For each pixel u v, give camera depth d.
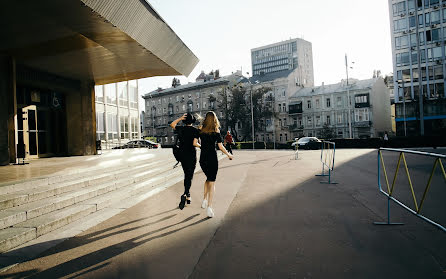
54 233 4.19
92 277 2.82
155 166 10.77
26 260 3.26
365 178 9.02
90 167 8.53
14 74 10.94
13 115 10.69
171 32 10.29
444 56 45.78
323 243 3.58
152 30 9.30
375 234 3.87
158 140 81.38
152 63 12.21
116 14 7.55
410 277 2.66
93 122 16.36
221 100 67.81
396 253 3.22
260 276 2.75
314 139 33.06
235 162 16.52
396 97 49.44
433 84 46.72
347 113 54.56
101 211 5.46
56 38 9.15
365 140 32.59
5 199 4.54
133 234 4.10
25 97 13.49
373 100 52.78
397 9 49.25
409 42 48.25
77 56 11.16
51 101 14.91
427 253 3.20
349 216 4.77
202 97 71.75
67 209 5.07
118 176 7.91
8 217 4.04
